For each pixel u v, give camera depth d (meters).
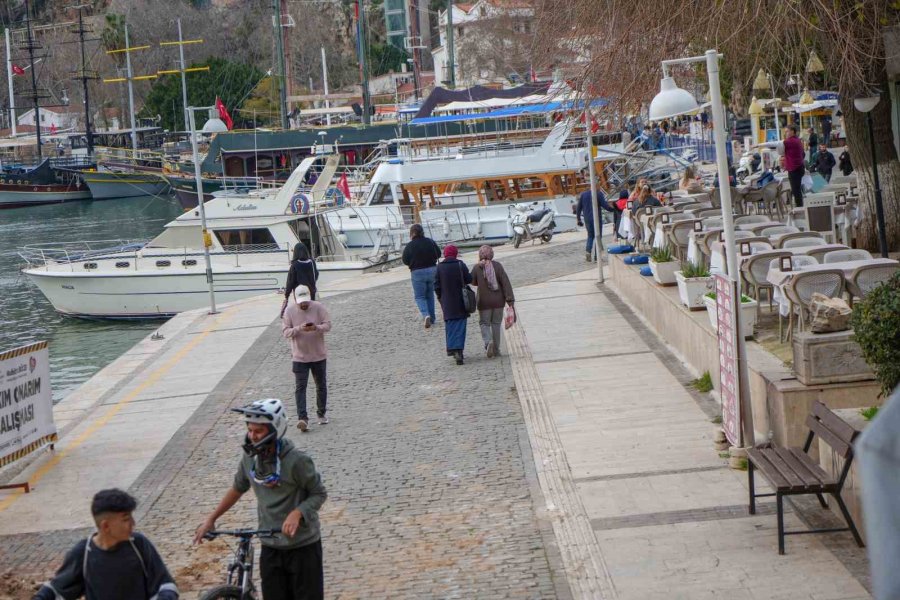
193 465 11.74
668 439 10.65
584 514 8.77
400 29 140.25
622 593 7.09
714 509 8.47
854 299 11.80
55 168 99.31
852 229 16.48
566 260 26.56
